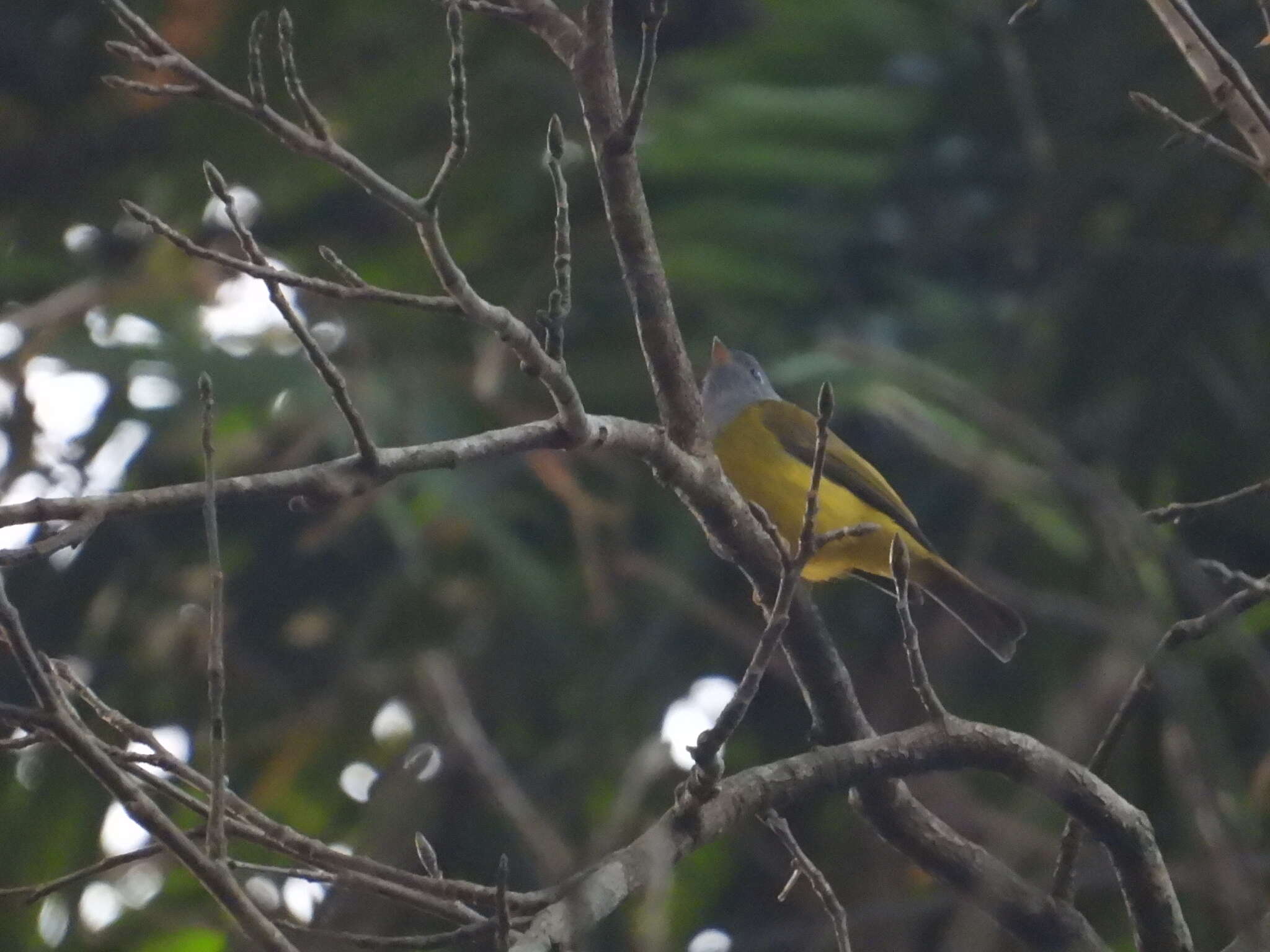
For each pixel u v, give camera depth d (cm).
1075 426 1201
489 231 1306
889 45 1289
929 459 1291
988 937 669
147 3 1362
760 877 1254
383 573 1334
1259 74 1197
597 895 550
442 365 1270
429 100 1319
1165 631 704
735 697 561
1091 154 1284
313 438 1191
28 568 1304
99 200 1442
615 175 656
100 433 1245
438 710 1199
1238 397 1217
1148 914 660
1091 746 767
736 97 1218
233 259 518
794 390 1206
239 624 1325
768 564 684
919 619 1232
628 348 1275
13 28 1502
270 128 507
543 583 1195
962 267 1330
